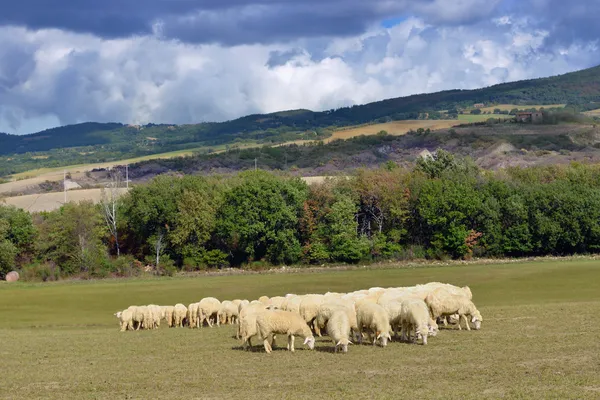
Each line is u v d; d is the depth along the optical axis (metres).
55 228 121.12
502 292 74.19
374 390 27.86
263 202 123.50
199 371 33.25
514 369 30.42
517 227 120.75
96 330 55.84
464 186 127.25
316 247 123.81
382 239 125.00
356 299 45.38
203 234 124.69
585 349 34.09
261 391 28.61
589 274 87.44
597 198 120.56
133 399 28.16
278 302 50.41
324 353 36.62
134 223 127.44
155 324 56.44
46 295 88.50
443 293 43.06
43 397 29.09
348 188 132.75
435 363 32.62
